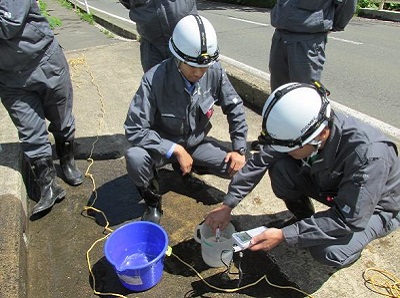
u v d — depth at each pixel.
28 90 2.66
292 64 3.17
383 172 1.74
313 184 2.25
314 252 2.02
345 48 7.10
